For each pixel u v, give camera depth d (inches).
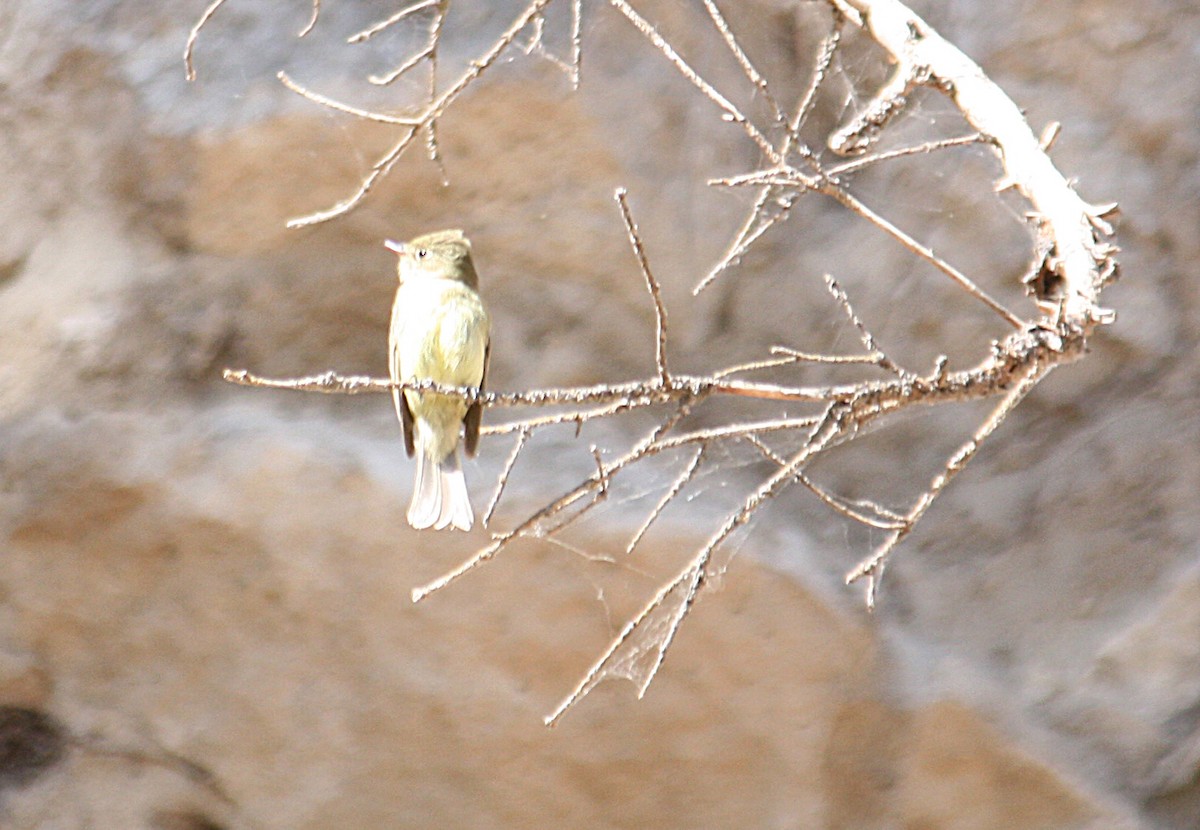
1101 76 442.6
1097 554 434.6
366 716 414.6
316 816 418.9
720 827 411.8
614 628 407.2
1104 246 257.1
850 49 437.1
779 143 434.3
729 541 408.5
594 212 421.7
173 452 413.1
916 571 434.3
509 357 427.8
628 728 409.4
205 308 426.9
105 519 412.5
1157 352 438.0
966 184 437.7
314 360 429.1
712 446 426.9
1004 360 223.8
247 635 415.5
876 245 439.5
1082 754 414.6
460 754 413.4
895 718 409.7
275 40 424.5
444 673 410.3
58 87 433.4
